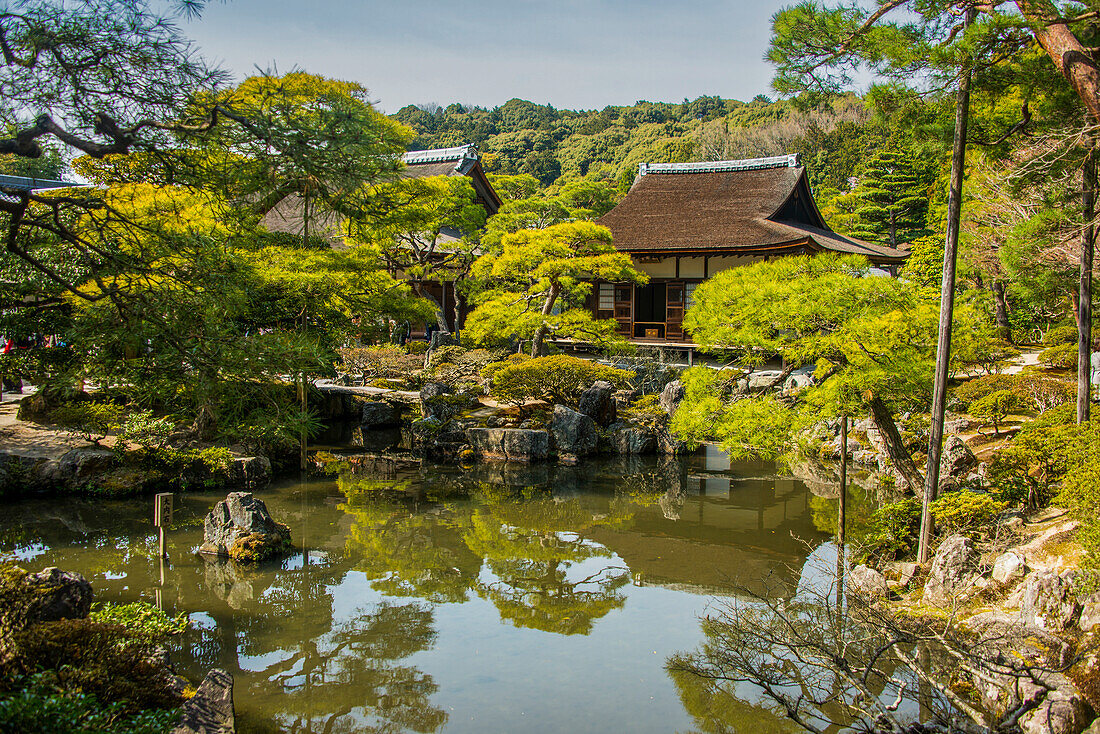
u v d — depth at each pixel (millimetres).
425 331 36906
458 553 13633
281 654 9406
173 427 17109
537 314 26094
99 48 6121
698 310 13938
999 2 9602
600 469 20656
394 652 9547
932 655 8367
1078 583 8398
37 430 17641
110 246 6957
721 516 16219
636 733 7668
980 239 23391
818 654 8109
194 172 6602
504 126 126688
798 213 37375
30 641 6328
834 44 10180
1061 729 6172
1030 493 12406
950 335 10922
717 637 10008
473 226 34906
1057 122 11875
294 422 7359
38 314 7723
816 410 13062
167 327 6680
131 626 9398
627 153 100625
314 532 14430
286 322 18594
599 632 10242
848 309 12281
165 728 5789
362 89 9992
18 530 13703
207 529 13055
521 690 8555
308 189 6781
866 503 17047
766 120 87250
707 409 13688
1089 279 13352
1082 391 13469
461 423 22484
